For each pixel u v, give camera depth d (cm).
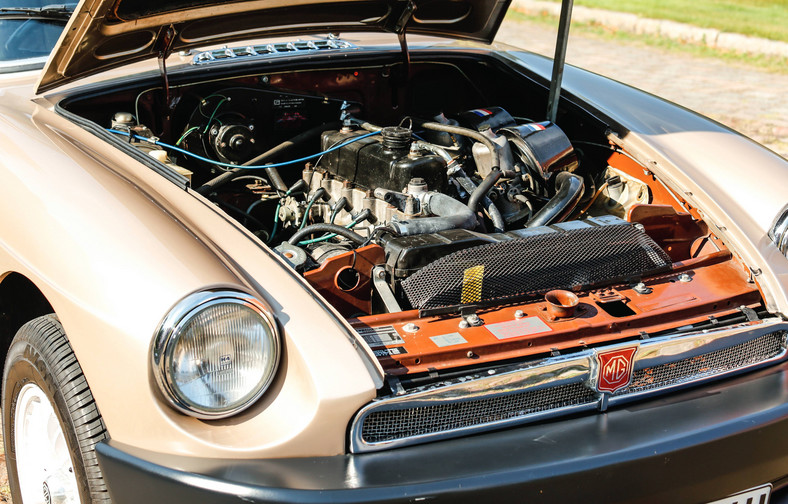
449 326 202
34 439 223
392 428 178
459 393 181
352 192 279
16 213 207
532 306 214
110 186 206
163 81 292
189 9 268
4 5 302
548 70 345
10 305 237
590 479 174
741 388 206
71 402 191
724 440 187
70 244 189
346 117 312
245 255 193
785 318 222
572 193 272
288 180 326
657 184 280
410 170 262
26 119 246
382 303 228
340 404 169
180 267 177
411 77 358
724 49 1103
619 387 196
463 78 367
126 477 173
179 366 166
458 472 168
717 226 251
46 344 200
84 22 238
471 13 342
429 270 215
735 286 231
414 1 317
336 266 223
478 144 296
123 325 171
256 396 173
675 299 222
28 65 304
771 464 199
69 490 211
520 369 187
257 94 315
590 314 211
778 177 263
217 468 166
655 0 1419
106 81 289
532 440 181
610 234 237
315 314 180
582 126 321
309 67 324
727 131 298
